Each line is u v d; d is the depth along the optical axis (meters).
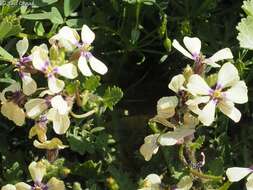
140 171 0.22
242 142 0.23
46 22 0.23
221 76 0.19
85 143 0.22
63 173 0.20
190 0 0.24
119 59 0.24
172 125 0.19
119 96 0.22
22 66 0.19
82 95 0.20
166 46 0.23
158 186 0.20
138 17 0.23
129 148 0.23
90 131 0.22
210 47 0.24
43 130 0.19
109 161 0.22
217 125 0.23
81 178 0.22
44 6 0.23
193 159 0.20
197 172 0.20
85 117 0.22
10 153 0.22
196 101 0.19
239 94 0.19
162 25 0.23
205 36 0.24
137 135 0.23
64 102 0.19
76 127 0.22
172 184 0.21
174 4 0.24
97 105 0.22
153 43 0.24
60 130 0.19
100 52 0.24
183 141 0.19
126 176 0.21
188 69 0.19
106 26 0.24
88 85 0.21
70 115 0.22
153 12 0.24
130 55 0.25
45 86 0.22
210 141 0.23
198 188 0.21
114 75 0.24
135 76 0.25
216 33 0.24
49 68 0.19
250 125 0.23
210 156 0.22
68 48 0.20
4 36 0.21
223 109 0.19
